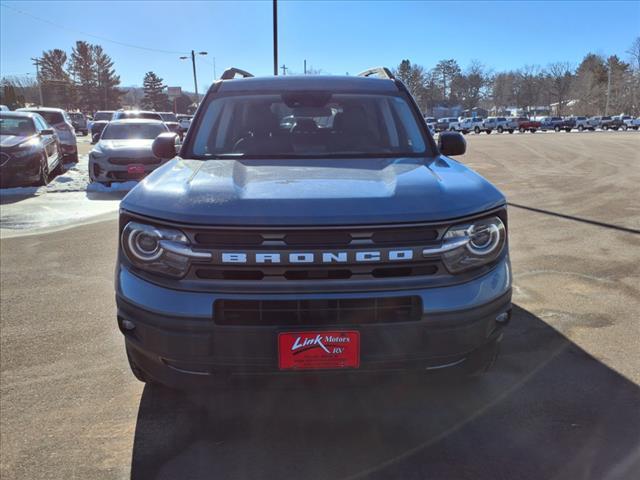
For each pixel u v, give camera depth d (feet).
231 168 9.93
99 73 371.35
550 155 71.20
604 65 379.35
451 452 8.71
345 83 13.41
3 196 35.86
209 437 9.21
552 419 9.56
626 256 20.11
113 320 14.37
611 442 8.91
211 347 7.80
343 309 7.76
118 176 38.37
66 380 11.19
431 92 377.71
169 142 13.08
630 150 80.12
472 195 8.52
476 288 8.15
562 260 19.66
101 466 8.51
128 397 10.52
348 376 8.14
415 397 10.31
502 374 11.14
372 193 8.25
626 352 12.12
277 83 13.33
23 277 18.06
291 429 9.39
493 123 201.57
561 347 12.40
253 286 7.70
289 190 8.36
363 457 8.63
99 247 22.12
